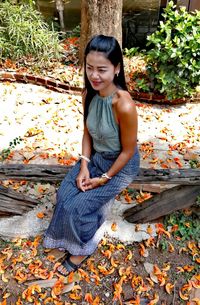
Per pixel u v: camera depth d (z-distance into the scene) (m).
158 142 4.09
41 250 2.64
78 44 5.94
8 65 5.25
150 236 2.79
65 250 2.64
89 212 2.37
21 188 3.14
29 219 2.82
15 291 2.41
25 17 5.73
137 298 2.39
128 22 6.82
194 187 2.62
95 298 2.39
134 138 2.19
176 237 2.81
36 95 4.80
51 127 4.16
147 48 6.38
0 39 5.33
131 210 2.85
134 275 2.54
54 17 7.07
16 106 4.51
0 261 2.55
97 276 2.50
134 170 2.43
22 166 2.57
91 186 2.37
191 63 4.61
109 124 2.17
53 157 3.63
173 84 4.70
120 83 2.11
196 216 2.88
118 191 2.42
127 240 2.76
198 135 4.31
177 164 3.72
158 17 6.67
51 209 2.93
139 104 4.90
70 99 4.82
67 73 5.21
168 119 4.63
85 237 2.43
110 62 1.95
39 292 2.39
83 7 5.02
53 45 5.52
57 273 2.50
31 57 5.43
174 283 2.53
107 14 4.94
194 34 4.57
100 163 2.41
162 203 2.72
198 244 2.77
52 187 3.16
